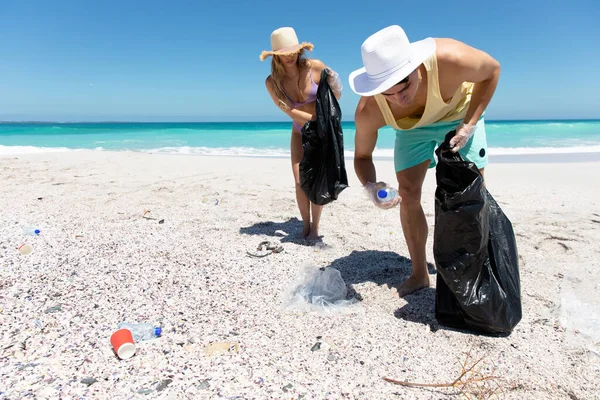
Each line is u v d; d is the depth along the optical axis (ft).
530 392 6.39
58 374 6.30
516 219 15.21
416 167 9.39
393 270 11.02
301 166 12.21
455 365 7.06
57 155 36.88
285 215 16.61
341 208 17.42
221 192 20.52
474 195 7.52
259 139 70.08
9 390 5.87
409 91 7.93
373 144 9.66
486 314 7.73
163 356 6.92
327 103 11.98
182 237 13.30
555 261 11.37
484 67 8.08
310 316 8.59
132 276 9.94
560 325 8.20
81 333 7.45
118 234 13.16
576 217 15.39
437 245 8.00
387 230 14.55
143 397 5.92
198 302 8.95
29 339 7.14
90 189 20.75
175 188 21.31
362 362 7.06
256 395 6.10
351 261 11.76
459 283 7.82
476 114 8.38
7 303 8.25
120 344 6.81
